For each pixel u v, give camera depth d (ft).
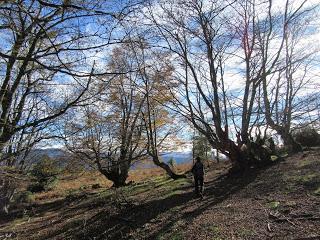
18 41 23.95
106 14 20.31
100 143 87.61
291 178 60.39
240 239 38.93
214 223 46.32
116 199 76.84
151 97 86.89
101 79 24.20
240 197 57.26
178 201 64.18
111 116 86.84
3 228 80.28
